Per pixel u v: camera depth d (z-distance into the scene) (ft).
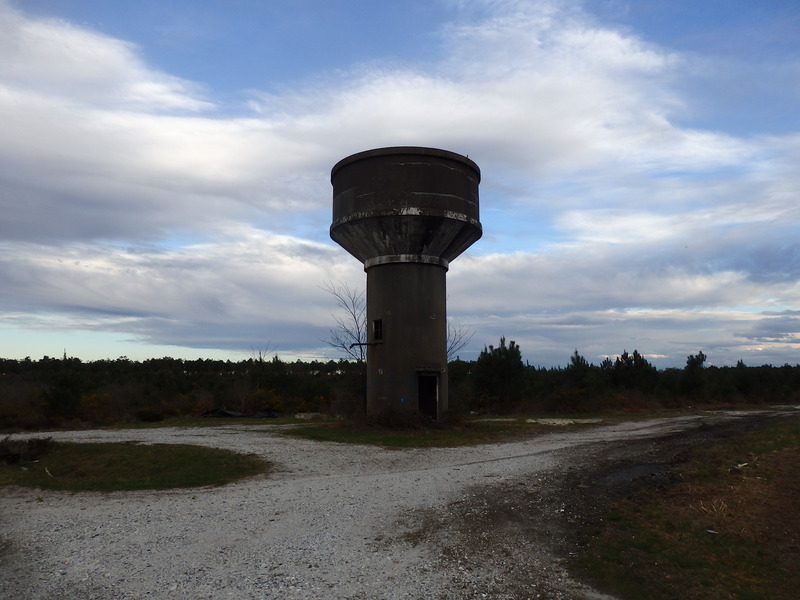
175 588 23.22
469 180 78.54
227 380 161.58
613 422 92.38
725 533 30.68
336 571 24.99
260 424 89.61
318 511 34.63
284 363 156.87
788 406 144.77
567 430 79.25
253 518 33.32
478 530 30.89
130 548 28.35
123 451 60.49
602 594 22.90
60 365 189.78
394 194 73.92
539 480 43.60
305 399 136.98
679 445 63.31
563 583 23.94
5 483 46.42
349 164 77.46
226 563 26.04
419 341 74.95
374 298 77.41
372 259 77.82
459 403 88.02
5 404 100.99
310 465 50.31
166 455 56.90
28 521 34.14
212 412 115.14
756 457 51.96
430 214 73.61
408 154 74.79
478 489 40.34
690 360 155.94
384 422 72.74
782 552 28.07
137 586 23.49
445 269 79.25
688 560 26.53
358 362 93.04
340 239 81.05
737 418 101.14
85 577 24.59
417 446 60.85
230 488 41.86
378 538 29.50
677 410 128.26
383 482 42.70
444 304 78.84
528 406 123.24
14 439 70.44
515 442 65.21
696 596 22.85
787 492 38.93
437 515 33.68
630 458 54.08
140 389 139.44
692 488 40.68
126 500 38.93
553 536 30.14
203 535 30.25
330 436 67.72
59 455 61.87
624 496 38.75
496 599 22.27
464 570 25.22
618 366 152.15
